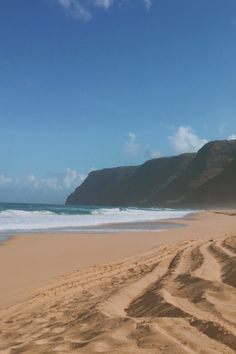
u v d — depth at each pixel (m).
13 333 5.42
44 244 17.20
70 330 4.82
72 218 38.91
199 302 5.38
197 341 3.89
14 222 31.50
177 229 26.19
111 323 4.71
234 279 6.88
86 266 12.06
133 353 3.62
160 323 4.41
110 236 20.55
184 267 9.30
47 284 9.58
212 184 130.62
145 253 14.30
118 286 8.15
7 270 11.47
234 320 4.49
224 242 13.41
